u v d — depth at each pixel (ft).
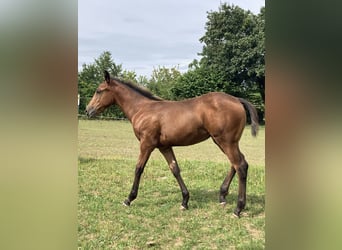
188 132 12.26
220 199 13.00
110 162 16.51
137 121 12.99
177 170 12.98
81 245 10.43
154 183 15.01
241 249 10.09
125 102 13.51
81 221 11.77
